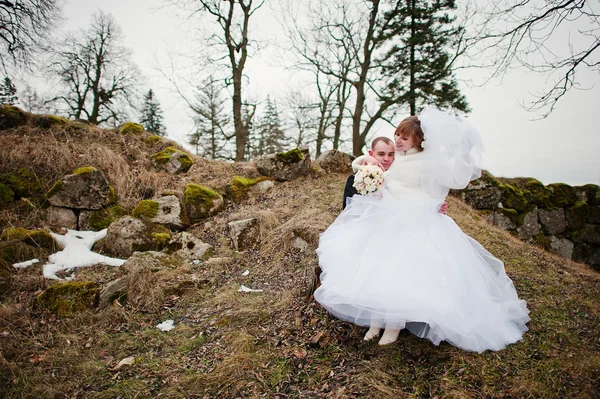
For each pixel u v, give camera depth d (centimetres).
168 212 528
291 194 629
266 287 398
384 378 237
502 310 276
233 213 567
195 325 331
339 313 256
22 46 928
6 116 626
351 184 323
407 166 269
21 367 264
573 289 390
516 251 519
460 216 638
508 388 227
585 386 224
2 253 403
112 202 544
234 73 1325
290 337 299
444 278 238
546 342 273
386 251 250
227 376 254
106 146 658
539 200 879
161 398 238
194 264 451
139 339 310
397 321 230
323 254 281
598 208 917
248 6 1298
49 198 500
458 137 257
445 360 252
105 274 414
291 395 233
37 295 355
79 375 262
